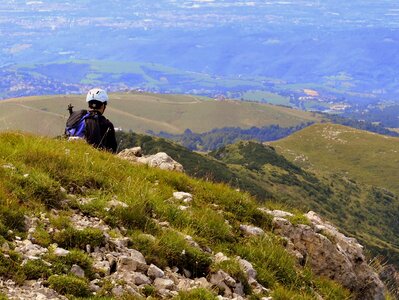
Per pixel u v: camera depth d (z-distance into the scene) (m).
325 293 11.60
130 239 9.36
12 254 7.54
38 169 10.62
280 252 11.64
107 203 10.31
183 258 9.62
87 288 7.52
